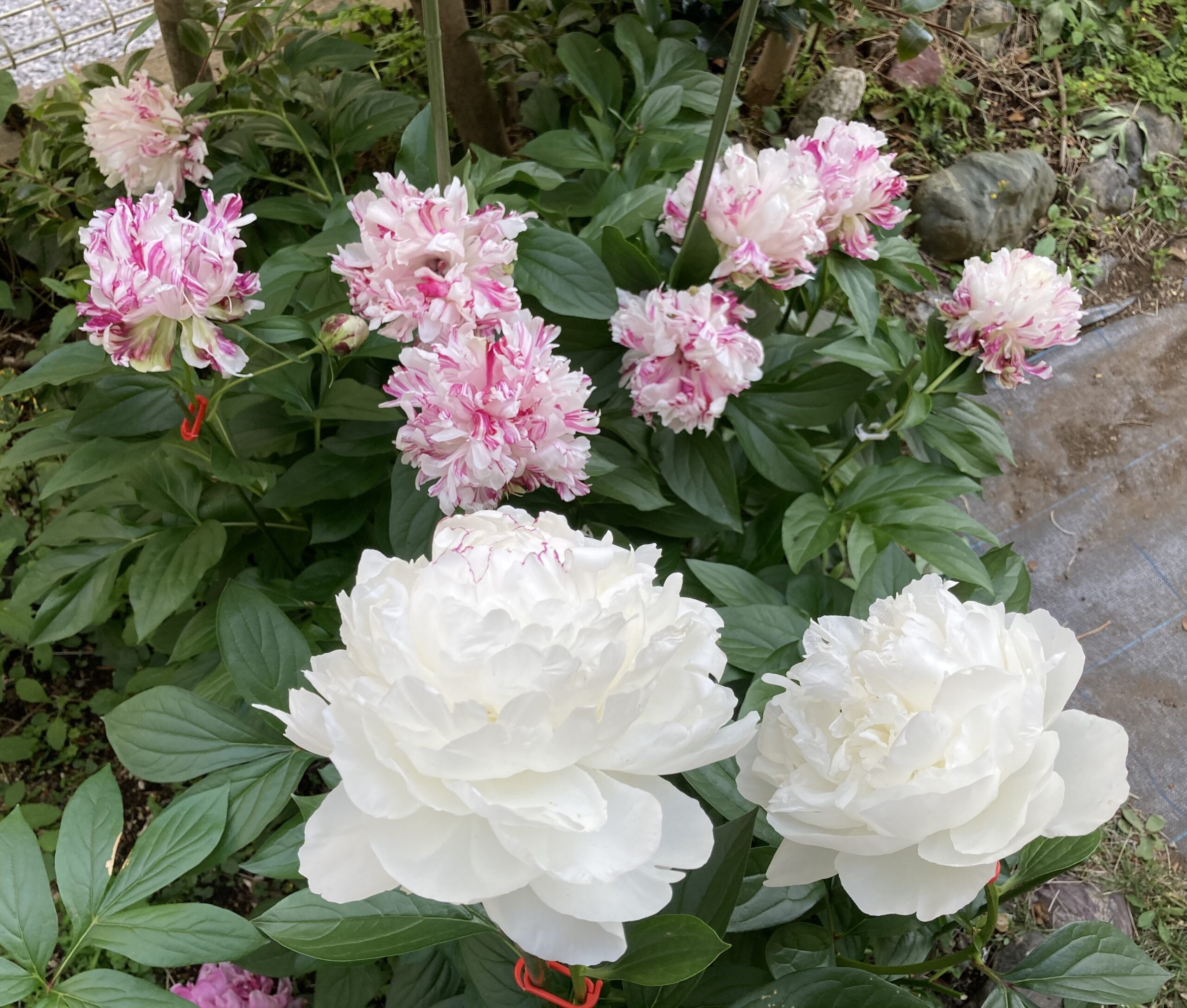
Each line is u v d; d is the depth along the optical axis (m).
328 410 1.57
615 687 0.68
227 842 1.21
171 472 1.69
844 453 2.14
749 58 3.54
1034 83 3.92
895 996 0.91
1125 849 2.41
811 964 1.21
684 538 1.94
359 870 0.69
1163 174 3.84
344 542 1.95
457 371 1.28
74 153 2.60
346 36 3.16
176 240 1.25
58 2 3.45
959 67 3.87
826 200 1.70
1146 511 3.04
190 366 1.37
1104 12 4.14
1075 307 1.69
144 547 1.71
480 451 1.25
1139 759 2.60
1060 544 2.97
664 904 0.67
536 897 0.69
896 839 0.79
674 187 2.11
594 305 1.67
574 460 1.35
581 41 2.21
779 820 0.84
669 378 1.60
